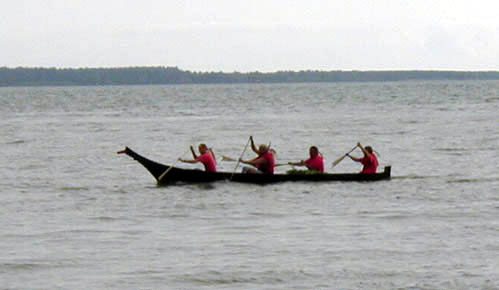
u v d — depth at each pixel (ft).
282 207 209.46
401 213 197.47
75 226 185.57
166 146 411.34
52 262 149.48
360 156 354.33
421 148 371.76
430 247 157.99
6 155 362.12
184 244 163.94
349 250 156.66
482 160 316.40
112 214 202.08
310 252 155.33
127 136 478.18
